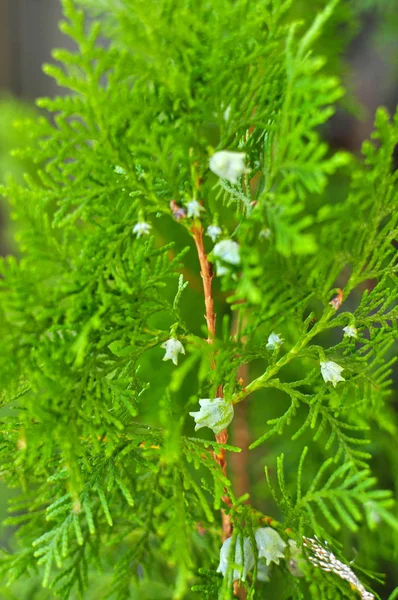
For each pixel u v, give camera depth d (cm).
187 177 31
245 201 32
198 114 29
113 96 29
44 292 29
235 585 34
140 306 32
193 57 29
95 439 30
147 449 34
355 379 34
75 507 30
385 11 69
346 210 29
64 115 29
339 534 45
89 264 30
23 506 35
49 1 93
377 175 29
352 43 81
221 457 35
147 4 28
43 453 30
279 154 29
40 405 30
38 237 29
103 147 30
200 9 29
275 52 31
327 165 27
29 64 95
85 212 30
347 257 30
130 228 31
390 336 33
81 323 30
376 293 32
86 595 44
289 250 28
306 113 28
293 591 36
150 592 44
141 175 32
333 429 33
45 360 29
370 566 45
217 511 45
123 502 38
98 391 31
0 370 29
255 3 30
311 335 32
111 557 44
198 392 30
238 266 29
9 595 40
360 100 80
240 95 30
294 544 35
